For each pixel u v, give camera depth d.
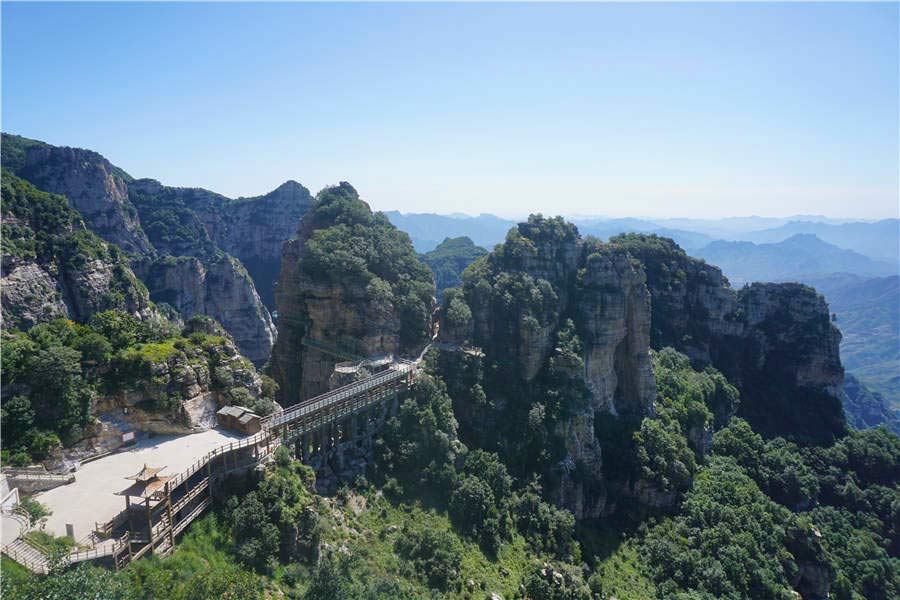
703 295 197.88
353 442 102.44
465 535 95.88
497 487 107.62
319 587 61.16
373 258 136.12
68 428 71.69
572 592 91.06
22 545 53.28
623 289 144.75
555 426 122.62
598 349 139.62
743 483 139.50
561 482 116.19
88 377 76.62
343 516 86.69
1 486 60.78
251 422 81.19
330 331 130.00
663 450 132.38
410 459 103.88
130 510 60.66
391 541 86.81
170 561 59.38
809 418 184.88
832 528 140.50
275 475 75.94
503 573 91.25
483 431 120.25
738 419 168.75
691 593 101.69
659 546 112.62
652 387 147.12
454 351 126.62
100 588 46.03
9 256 137.88
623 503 126.12
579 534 111.75
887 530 146.00
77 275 155.50
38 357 71.75
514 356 133.12
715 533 116.31
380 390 109.50
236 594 53.34
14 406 68.12
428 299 140.12
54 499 63.69
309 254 132.00
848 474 160.75
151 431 79.44
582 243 161.38
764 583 107.88
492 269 148.62
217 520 69.75
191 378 83.25
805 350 193.00
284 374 139.12
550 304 137.25
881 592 124.56
